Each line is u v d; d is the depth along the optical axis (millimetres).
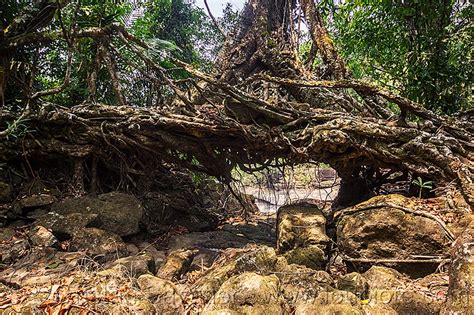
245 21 9188
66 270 4918
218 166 7715
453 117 6691
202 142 7234
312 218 5711
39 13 6824
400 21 8914
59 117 7148
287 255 5324
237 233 8070
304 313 3576
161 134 7180
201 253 6270
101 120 7285
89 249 5656
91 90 8008
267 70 8633
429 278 4457
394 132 5949
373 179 7105
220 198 9875
